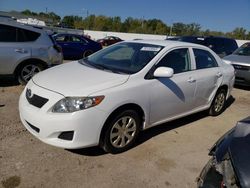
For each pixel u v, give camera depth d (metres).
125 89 3.64
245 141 2.23
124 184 3.22
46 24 41.38
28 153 3.64
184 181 3.41
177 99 4.48
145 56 4.28
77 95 3.32
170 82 4.30
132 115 3.84
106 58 4.59
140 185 3.23
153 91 4.01
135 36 51.16
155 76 3.99
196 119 5.58
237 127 2.55
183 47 4.75
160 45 4.54
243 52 9.70
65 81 3.63
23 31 6.61
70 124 3.27
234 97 7.84
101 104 3.39
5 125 4.41
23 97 3.84
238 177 1.91
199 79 4.89
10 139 3.97
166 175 3.49
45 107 3.37
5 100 5.62
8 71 6.46
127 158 3.77
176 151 4.13
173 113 4.56
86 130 3.35
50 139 3.36
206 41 11.49
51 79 3.75
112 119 3.61
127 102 3.65
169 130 4.87
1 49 6.24
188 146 4.34
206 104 5.39
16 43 6.47
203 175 2.40
